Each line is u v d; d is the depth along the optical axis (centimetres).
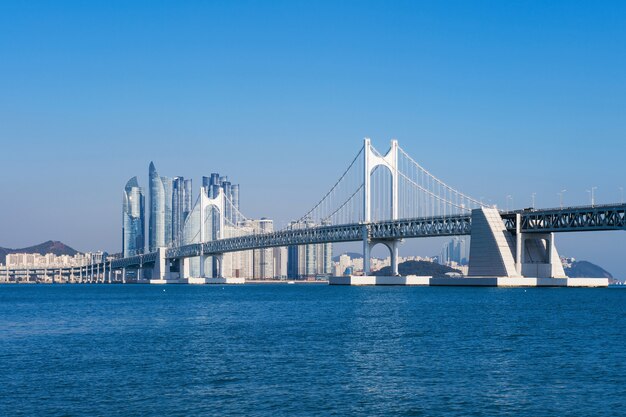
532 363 5647
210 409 4184
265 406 4250
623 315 9956
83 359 5969
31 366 5619
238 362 5731
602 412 4131
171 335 7775
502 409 4194
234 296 18725
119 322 9719
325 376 5122
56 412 4134
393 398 4441
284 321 9444
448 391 4628
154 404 4303
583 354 6106
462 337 7319
